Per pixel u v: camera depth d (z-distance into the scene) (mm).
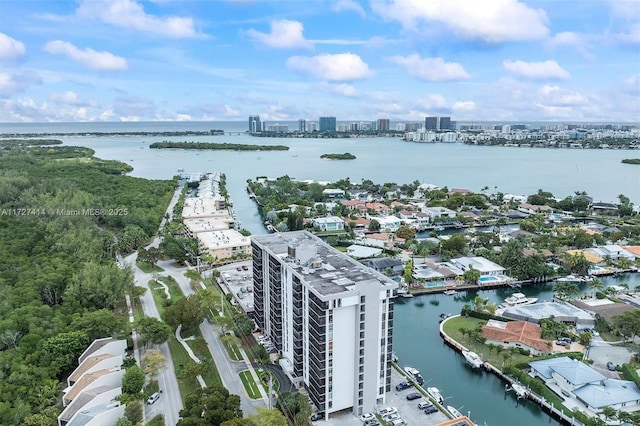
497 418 122188
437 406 121312
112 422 111000
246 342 154125
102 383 124188
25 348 134000
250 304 182750
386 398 124312
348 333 112750
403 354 154375
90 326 146625
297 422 109500
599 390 122750
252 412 117625
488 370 143125
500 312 182750
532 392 128500
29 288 167875
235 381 131875
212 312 177375
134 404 110375
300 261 129125
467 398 130750
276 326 143000
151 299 192125
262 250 151750
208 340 156625
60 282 178625
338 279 118375
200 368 127125
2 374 123250
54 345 134500
